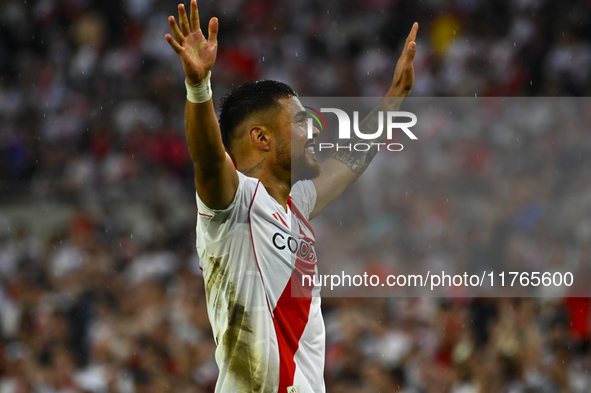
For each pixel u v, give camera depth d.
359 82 52.81
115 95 52.19
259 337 9.70
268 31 56.56
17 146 50.50
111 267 36.91
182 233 41.69
